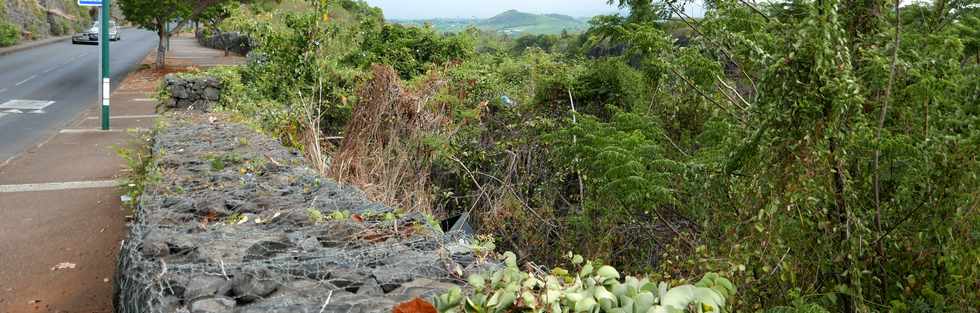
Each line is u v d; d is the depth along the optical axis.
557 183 6.87
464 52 15.24
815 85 3.00
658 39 5.27
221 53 42.38
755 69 4.24
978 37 4.06
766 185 3.24
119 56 37.19
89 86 23.14
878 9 3.38
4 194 8.42
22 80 24.42
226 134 7.08
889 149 3.35
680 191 4.91
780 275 3.41
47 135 13.47
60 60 33.62
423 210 6.73
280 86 11.20
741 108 4.32
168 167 5.27
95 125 14.77
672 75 5.65
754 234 3.31
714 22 4.50
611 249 5.36
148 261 2.88
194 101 14.55
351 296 2.57
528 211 6.61
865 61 3.46
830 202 3.30
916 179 3.46
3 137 13.12
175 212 3.90
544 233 6.37
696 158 4.92
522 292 2.20
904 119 3.64
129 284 2.83
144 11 28.22
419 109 7.59
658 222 5.23
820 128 3.07
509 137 7.86
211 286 2.61
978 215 3.28
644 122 5.83
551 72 9.48
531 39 13.98
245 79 14.05
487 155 7.63
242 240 3.30
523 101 8.55
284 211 3.84
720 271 3.41
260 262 2.89
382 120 7.63
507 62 11.35
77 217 7.33
